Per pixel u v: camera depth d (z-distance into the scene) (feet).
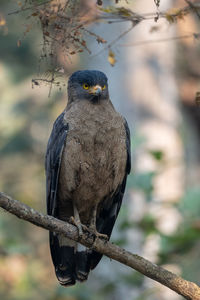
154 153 39.58
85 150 29.40
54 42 23.57
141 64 50.47
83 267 30.22
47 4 23.25
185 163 56.03
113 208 31.65
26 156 65.82
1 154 65.21
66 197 30.81
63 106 66.74
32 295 46.52
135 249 42.42
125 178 31.37
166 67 51.78
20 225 58.95
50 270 57.41
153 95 50.34
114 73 50.11
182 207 35.94
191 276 36.94
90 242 27.12
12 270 45.96
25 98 66.74
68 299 44.09
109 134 29.50
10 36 59.16
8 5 47.47
